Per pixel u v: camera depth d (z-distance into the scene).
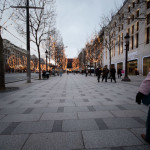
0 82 6.61
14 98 4.64
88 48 32.97
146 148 1.67
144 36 20.61
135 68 24.02
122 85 8.85
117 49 31.61
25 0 10.55
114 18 16.86
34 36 13.66
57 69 39.84
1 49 6.51
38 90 6.57
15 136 1.96
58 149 1.64
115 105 3.75
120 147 1.69
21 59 90.69
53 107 3.53
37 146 1.70
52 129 2.21
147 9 18.91
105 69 11.51
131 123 2.47
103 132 2.11
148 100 1.68
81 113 3.04
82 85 8.94
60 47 33.75
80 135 2.00
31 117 2.78
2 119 2.66
